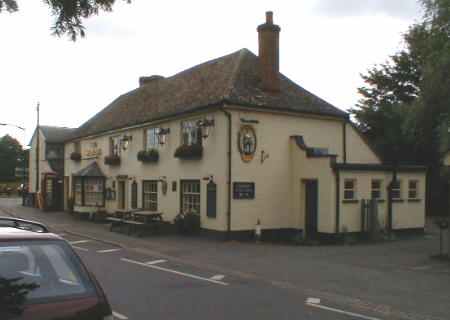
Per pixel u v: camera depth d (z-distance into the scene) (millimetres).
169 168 22188
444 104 14484
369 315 8414
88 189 27844
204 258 14578
